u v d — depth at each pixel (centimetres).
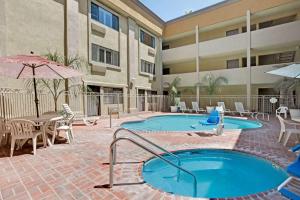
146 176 456
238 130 882
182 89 2273
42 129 609
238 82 1777
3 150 577
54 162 469
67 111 870
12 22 998
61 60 1103
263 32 1642
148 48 2147
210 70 2138
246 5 1745
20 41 1033
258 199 294
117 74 1712
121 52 1764
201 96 2092
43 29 1144
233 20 1875
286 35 1525
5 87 954
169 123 1387
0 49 943
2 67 634
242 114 1611
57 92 1186
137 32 1984
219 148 583
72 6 1300
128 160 483
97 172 406
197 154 580
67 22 1262
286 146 604
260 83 1677
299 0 1502
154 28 2181
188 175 465
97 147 609
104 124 1145
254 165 516
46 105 1123
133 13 1850
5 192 322
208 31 2178
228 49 1838
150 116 1576
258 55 1891
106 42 1600
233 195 374
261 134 790
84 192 321
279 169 436
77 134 828
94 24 1480
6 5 973
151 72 2217
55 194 315
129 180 367
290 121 655
